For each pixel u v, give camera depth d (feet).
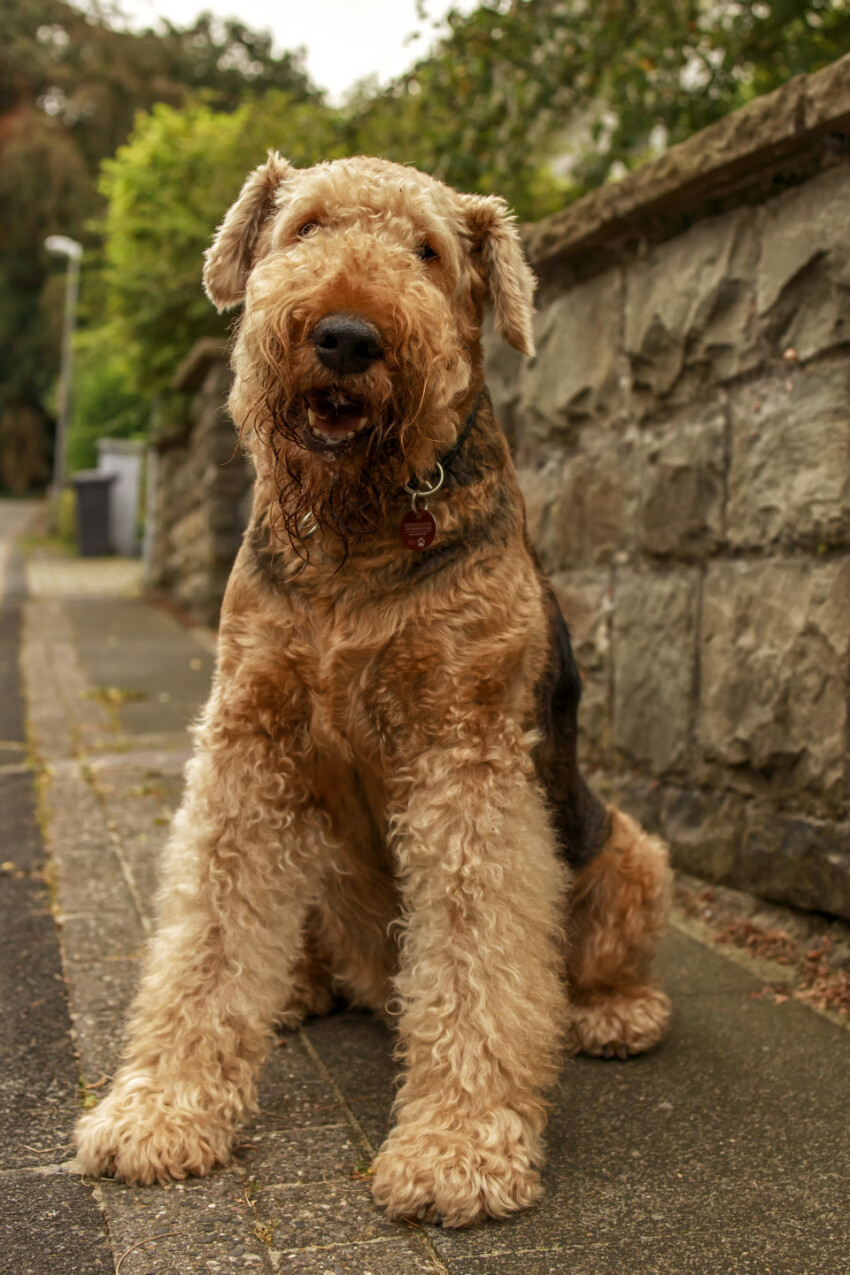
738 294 11.28
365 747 7.33
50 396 122.11
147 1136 6.57
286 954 7.54
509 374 16.12
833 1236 6.18
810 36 19.48
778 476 10.80
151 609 39.96
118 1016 8.80
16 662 27.81
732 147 10.47
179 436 40.47
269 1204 6.40
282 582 7.27
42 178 131.03
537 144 22.81
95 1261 5.76
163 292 39.01
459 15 20.12
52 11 138.51
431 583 7.09
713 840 11.79
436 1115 6.73
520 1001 6.97
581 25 20.52
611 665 13.66
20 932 10.60
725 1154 7.15
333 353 6.54
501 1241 6.10
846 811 10.09
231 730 7.36
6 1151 6.92
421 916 7.18
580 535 14.32
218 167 38.63
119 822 14.26
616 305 13.43
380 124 24.07
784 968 10.28
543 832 7.45
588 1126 7.58
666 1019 8.85
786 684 10.68
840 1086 8.07
